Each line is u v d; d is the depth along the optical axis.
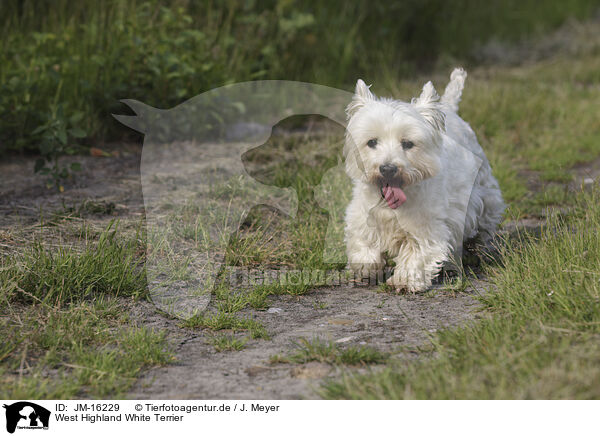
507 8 14.65
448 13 12.92
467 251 4.59
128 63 7.59
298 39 10.06
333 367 2.91
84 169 6.39
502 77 10.88
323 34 10.57
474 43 13.20
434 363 2.74
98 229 4.59
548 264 3.50
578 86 10.60
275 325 3.47
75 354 2.98
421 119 3.70
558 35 14.88
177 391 2.75
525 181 6.21
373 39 11.16
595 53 13.19
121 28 7.66
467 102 8.56
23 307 3.48
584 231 3.88
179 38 7.86
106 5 8.46
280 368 2.95
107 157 6.86
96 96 7.36
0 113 6.45
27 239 4.36
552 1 16.08
